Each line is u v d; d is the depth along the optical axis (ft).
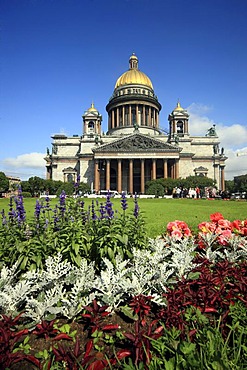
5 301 17.19
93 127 379.96
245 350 13.41
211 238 29.84
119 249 26.37
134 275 20.59
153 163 336.29
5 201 179.32
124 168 368.89
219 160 368.48
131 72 430.20
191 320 16.10
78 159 373.61
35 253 25.71
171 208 129.08
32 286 20.11
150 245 29.45
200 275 20.26
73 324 17.40
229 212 106.32
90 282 19.52
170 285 20.35
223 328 15.94
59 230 28.71
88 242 27.50
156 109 428.56
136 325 15.26
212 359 12.23
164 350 13.71
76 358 13.16
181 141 371.15
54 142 381.81
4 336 13.84
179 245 28.22
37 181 311.06
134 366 13.06
